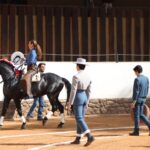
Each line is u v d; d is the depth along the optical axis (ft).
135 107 60.44
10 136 60.75
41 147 52.24
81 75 50.78
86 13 91.45
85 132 51.26
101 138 58.80
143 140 57.16
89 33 91.61
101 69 88.07
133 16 93.81
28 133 63.62
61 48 90.27
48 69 85.20
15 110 81.46
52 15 89.97
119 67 89.04
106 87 88.17
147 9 94.53
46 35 89.66
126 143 54.85
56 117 83.25
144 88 60.18
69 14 90.79
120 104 88.74
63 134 62.59
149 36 94.48
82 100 50.70
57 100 71.26
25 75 69.10
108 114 88.02
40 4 95.76
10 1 95.25
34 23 89.10
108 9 92.58
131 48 93.61
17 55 82.94
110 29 92.58
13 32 87.92
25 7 88.63
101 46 92.02
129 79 89.35
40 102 79.82
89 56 91.40
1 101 81.66
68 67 86.02
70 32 90.79
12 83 69.00
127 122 76.43
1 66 69.77
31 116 82.38
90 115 86.53
